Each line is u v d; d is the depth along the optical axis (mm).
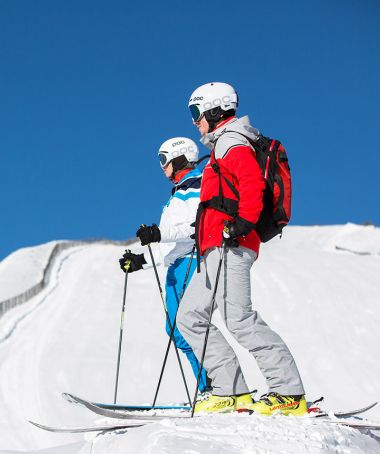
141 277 28234
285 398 4293
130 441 3691
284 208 4293
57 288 29203
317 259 31250
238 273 4312
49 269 33406
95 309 24031
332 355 19172
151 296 25328
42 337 20562
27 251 40438
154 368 17656
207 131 4660
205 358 4512
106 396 15703
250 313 4344
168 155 6004
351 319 22109
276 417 3986
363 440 3881
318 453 3467
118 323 22047
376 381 17344
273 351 4312
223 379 4480
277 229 4340
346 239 37594
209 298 4445
